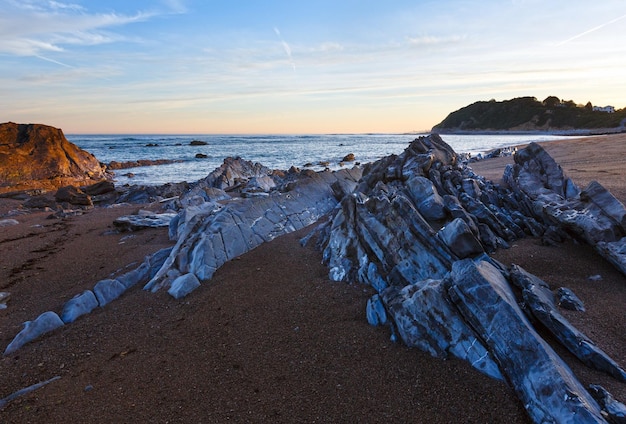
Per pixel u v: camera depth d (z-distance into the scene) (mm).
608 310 5125
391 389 4289
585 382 3938
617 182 10633
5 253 10930
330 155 61500
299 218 11539
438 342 4711
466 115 168000
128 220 13188
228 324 5988
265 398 4316
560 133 104062
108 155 65750
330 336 5383
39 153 32688
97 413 4184
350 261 7344
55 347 5719
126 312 6754
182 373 4855
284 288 7020
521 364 3961
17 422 4090
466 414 3846
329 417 3982
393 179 10094
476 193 9172
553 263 6457
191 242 8727
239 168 31734
